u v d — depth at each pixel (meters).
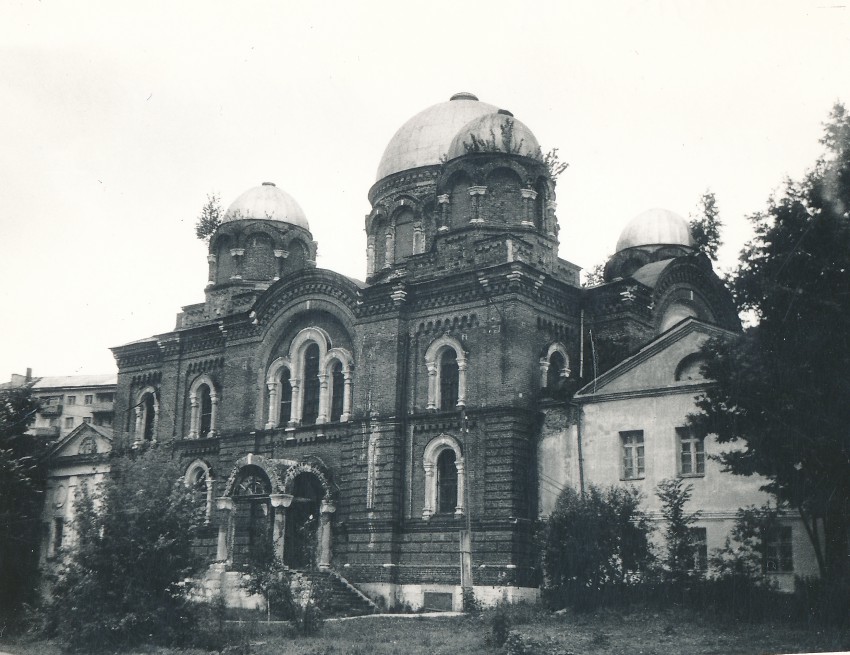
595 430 36.50
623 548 31.41
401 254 48.72
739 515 30.83
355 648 25.78
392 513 39.25
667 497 31.44
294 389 44.50
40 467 51.88
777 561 31.16
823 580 26.78
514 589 35.88
